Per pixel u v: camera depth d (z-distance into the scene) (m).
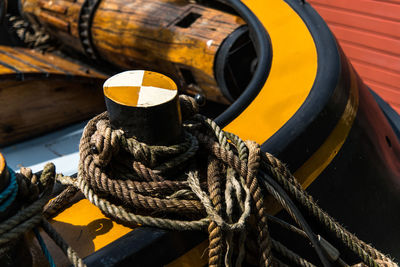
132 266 1.76
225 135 1.94
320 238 1.88
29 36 4.12
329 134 2.17
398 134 3.04
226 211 1.80
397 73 3.71
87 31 3.46
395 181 2.38
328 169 2.13
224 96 2.93
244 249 1.82
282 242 1.99
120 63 3.50
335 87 2.26
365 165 2.26
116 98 1.76
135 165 1.80
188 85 3.13
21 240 1.66
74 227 1.86
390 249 2.30
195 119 1.93
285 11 2.70
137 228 1.81
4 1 3.47
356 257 2.02
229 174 1.84
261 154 1.92
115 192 1.77
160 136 1.79
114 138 1.77
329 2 3.86
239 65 2.85
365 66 3.87
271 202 1.98
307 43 2.49
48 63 3.63
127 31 3.21
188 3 3.18
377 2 3.59
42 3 3.77
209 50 2.78
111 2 3.38
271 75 2.37
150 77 1.83
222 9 3.18
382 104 3.31
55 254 1.79
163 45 3.03
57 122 3.36
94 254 1.75
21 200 1.67
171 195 1.81
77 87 3.40
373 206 2.26
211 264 1.75
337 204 2.14
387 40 3.65
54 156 3.00
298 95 2.24
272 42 2.55
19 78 2.99
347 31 3.86
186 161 1.85
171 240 1.80
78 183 1.80
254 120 2.18
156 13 3.12
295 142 2.09
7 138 3.12
